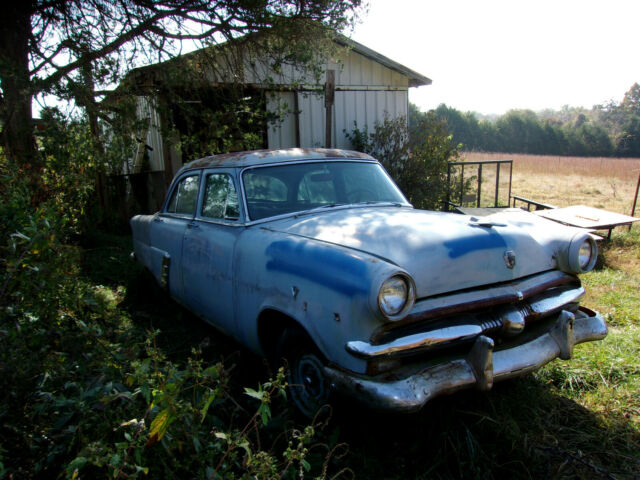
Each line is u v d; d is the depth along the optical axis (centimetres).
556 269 312
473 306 254
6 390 203
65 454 196
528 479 245
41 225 264
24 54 625
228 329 351
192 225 394
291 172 374
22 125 586
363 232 284
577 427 289
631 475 248
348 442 273
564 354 286
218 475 185
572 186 1900
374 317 231
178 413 185
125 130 572
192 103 698
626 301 496
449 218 313
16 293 243
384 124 996
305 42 687
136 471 171
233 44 688
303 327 267
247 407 301
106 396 191
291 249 284
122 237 815
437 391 238
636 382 334
